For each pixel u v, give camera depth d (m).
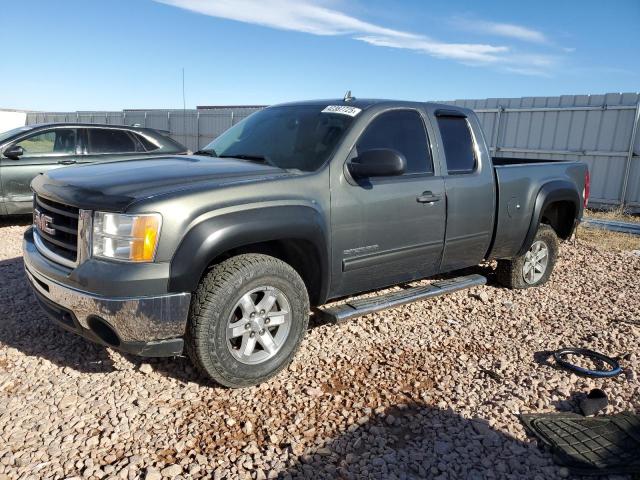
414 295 4.22
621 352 4.05
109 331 2.91
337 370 3.55
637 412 3.23
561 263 6.87
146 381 3.29
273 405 3.09
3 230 7.55
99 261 2.85
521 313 4.84
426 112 4.35
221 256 3.29
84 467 2.50
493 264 6.25
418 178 4.11
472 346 4.07
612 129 11.61
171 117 20.70
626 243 8.24
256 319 3.21
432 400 3.24
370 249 3.82
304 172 3.52
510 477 2.58
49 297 3.12
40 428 2.78
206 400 3.11
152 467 2.49
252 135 4.29
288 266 3.31
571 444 2.84
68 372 3.36
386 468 2.59
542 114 12.66
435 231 4.26
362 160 3.53
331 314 3.70
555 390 3.43
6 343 3.74
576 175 5.76
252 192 3.16
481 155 4.68
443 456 2.71
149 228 2.79
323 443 2.76
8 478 2.41
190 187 3.02
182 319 2.92
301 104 4.45
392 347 3.96
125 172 3.33
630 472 2.64
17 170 7.44
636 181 11.43
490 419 3.05
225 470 2.52
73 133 7.88
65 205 3.10
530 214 5.12
